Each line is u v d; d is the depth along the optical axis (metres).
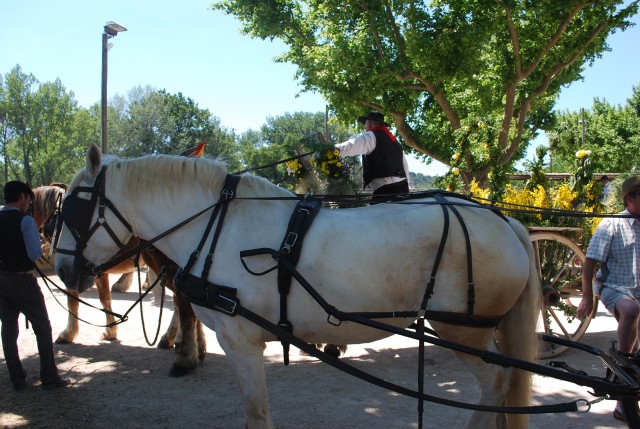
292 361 5.84
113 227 3.66
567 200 6.23
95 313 8.23
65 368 5.55
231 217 3.33
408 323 3.29
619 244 4.09
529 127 19.30
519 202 6.40
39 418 4.22
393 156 4.59
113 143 46.19
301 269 3.11
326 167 4.33
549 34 14.34
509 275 3.24
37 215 7.15
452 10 13.92
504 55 14.23
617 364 3.04
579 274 6.05
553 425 4.07
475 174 12.82
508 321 3.44
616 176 20.95
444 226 3.19
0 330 5.16
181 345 5.38
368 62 14.40
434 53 13.63
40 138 53.06
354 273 3.10
